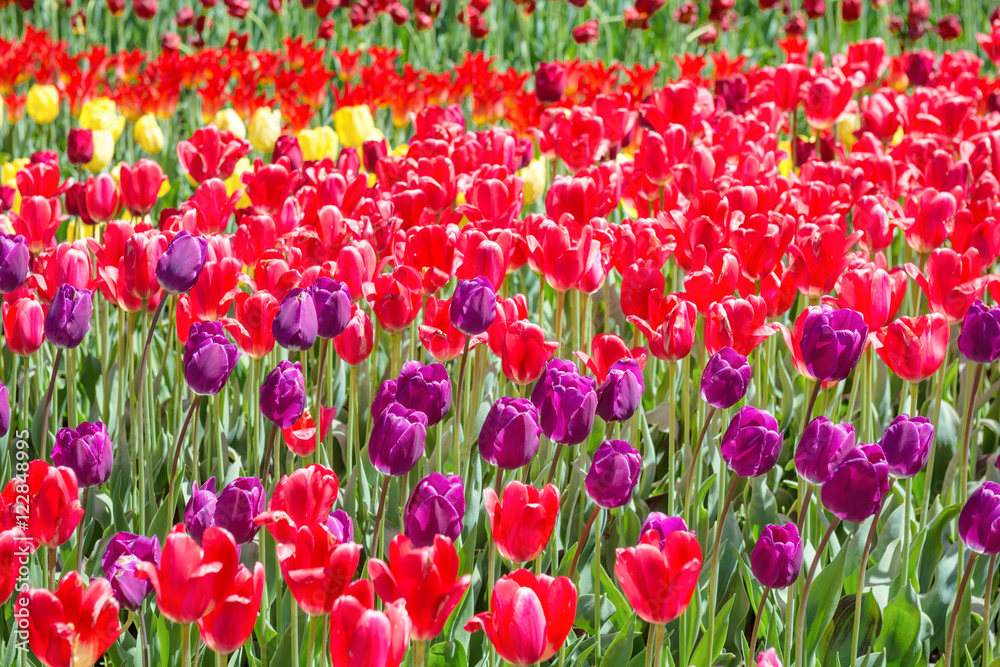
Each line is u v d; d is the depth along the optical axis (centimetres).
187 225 288
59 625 144
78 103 624
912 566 255
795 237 300
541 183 435
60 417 331
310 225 310
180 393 287
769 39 1110
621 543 263
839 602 234
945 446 315
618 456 186
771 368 327
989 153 394
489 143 406
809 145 454
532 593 146
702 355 298
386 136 755
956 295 256
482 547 268
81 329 224
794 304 419
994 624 263
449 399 205
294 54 745
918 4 862
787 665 207
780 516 275
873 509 178
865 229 322
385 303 246
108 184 321
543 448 294
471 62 629
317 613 157
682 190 362
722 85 575
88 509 264
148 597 223
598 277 275
